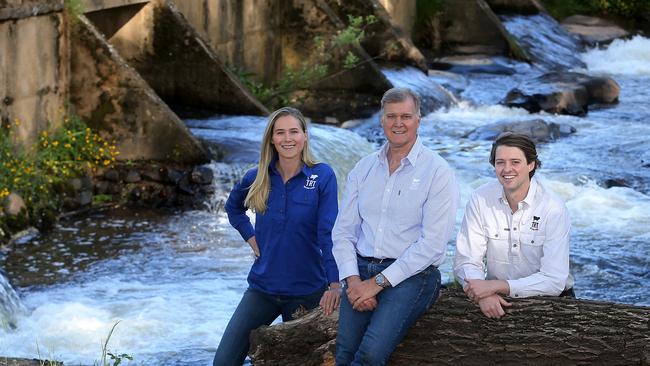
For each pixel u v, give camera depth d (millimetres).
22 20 11984
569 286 5707
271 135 5781
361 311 5211
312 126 14664
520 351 5199
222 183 12750
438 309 5312
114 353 8117
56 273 10289
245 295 6008
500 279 5375
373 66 18344
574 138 17141
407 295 5125
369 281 5133
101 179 12977
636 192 13703
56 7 12617
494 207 5316
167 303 9297
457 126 18000
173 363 7910
